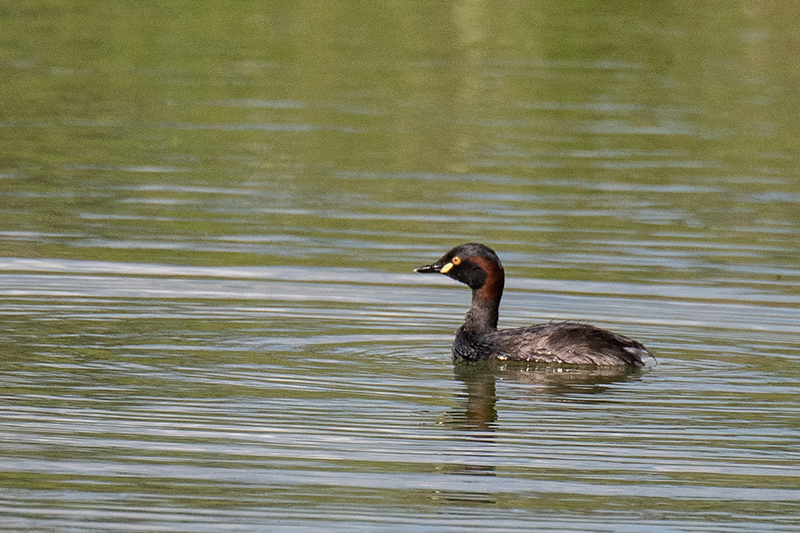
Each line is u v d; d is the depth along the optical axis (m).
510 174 23.67
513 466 11.12
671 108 29.33
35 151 24.16
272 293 16.48
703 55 34.31
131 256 17.95
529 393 13.12
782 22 38.06
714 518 10.24
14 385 12.70
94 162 23.58
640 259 18.61
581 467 11.14
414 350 14.57
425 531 9.83
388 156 24.80
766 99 30.31
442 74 31.62
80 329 14.66
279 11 37.59
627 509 10.34
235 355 13.95
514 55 33.78
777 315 16.05
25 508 10.05
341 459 11.16
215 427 11.79
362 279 17.31
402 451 11.40
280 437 11.61
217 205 21.09
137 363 13.52
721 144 26.39
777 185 23.33
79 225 19.55
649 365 14.05
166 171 23.22
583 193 22.47
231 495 10.37
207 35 34.47
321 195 21.89
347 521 9.98
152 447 11.29
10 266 17.17
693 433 11.98
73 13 36.16
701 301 16.62
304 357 14.02
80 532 9.70
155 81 29.92
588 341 14.20
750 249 19.27
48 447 11.22
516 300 16.56
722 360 14.30
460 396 12.95
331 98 29.11
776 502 10.52
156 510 10.09
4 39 32.94
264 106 28.25
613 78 31.81
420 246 19.00
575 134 26.86
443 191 22.38
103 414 12.02
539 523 10.05
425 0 39.50
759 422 12.27
